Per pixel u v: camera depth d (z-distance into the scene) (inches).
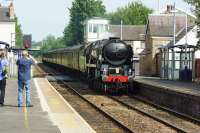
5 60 877.2
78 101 1232.8
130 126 802.2
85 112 1002.1
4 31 3762.3
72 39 5073.8
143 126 802.2
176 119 912.3
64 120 721.6
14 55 2075.5
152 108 1102.4
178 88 1349.7
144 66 3029.0
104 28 3897.6
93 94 1450.5
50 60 3998.5
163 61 2101.4
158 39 2935.5
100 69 1466.5
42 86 1526.8
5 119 705.0
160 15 3061.0
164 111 1042.7
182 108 1069.8
